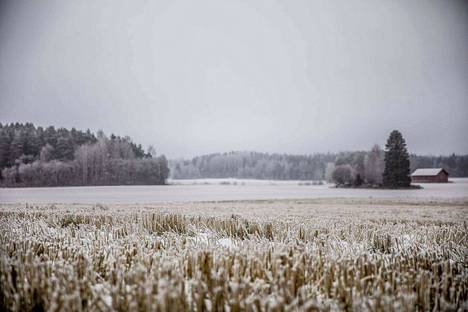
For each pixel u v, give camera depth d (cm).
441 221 711
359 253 346
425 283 262
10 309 238
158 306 207
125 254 327
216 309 228
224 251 313
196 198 2325
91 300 234
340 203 1512
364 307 225
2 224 570
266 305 211
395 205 1352
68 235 452
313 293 262
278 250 317
